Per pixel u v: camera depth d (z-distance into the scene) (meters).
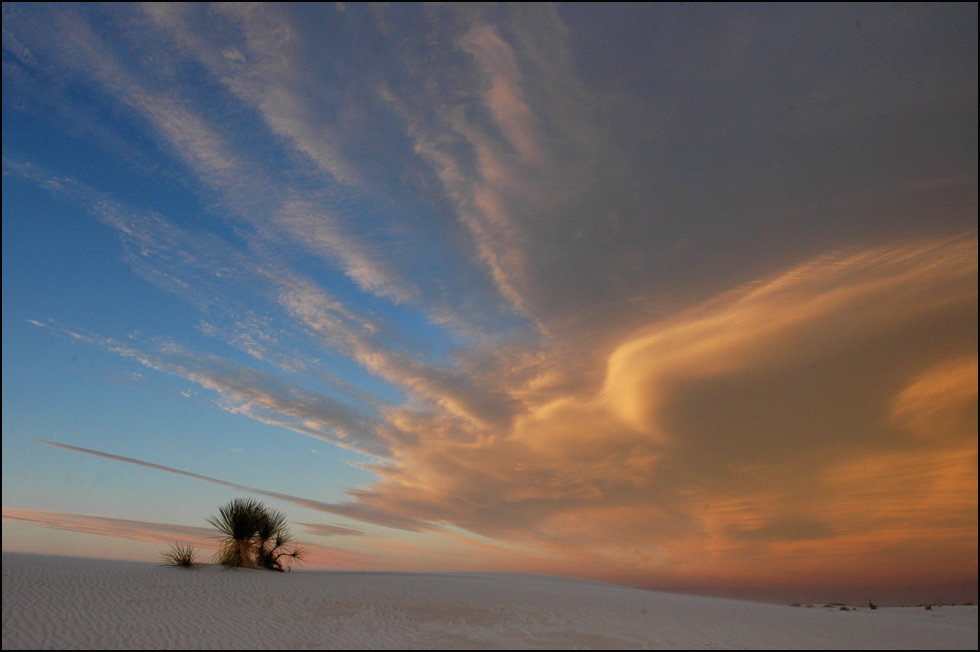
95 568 14.88
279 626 10.61
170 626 9.88
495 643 10.32
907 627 14.72
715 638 11.28
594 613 13.95
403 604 13.88
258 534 19.70
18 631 8.80
